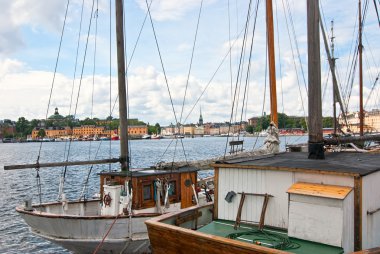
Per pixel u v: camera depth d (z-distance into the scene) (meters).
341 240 6.26
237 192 8.09
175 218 7.99
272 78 16.08
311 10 8.33
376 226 7.16
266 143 15.41
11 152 123.50
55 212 14.17
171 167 14.55
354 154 9.98
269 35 16.28
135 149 121.12
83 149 134.62
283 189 7.45
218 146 129.88
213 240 6.26
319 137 8.60
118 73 15.13
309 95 8.60
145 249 12.52
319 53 8.42
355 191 6.59
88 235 12.04
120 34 15.19
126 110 15.14
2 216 25.30
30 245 19.11
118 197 13.03
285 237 6.97
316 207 6.56
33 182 42.78
